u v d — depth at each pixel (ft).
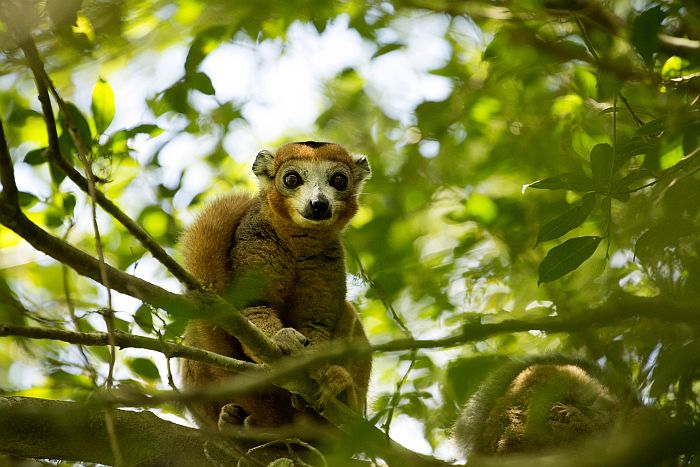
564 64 42.60
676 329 24.59
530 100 43.34
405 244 42.14
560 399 34.09
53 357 32.53
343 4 44.29
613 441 25.11
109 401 19.88
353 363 34.42
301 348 29.91
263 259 35.60
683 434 16.40
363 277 32.50
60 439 27.94
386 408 26.05
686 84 30.99
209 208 36.96
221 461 30.14
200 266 34.27
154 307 26.20
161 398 19.69
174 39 45.91
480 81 47.19
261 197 38.04
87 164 22.45
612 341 30.68
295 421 33.17
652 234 27.48
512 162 42.42
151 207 39.24
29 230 21.38
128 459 28.91
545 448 32.73
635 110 34.32
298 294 36.19
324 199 36.27
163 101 38.75
